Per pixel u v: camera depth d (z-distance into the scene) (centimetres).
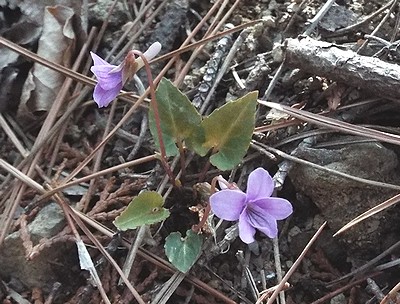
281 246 13
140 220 12
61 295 13
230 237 13
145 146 15
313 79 14
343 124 13
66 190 14
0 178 15
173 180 13
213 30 16
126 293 13
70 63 16
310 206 14
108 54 16
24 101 15
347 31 15
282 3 16
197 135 13
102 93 12
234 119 13
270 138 14
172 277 13
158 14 17
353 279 13
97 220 14
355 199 13
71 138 15
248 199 11
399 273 13
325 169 13
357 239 13
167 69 15
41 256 13
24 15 16
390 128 14
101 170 15
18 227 14
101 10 17
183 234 14
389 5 15
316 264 13
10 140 15
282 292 13
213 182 12
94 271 12
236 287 13
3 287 13
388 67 13
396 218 13
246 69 15
